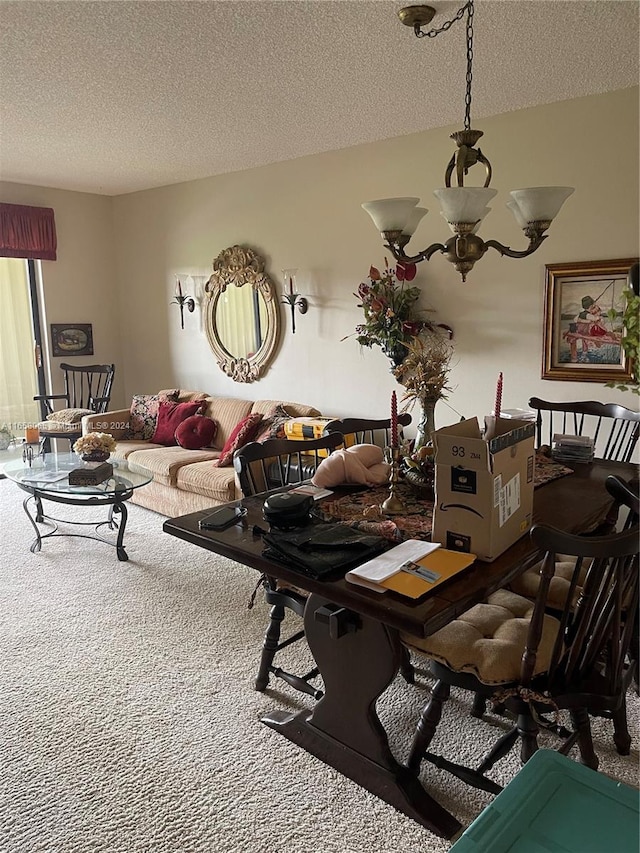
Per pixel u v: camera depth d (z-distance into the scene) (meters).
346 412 4.68
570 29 2.51
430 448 2.21
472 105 3.46
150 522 4.46
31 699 2.42
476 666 1.70
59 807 1.89
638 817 0.95
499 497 1.67
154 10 2.34
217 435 4.96
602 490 2.32
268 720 2.26
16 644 2.81
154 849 1.74
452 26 2.48
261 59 2.81
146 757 2.10
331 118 3.69
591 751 1.85
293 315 4.88
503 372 3.83
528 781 1.02
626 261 3.27
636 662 1.98
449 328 4.02
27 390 6.33
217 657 2.70
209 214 5.39
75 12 2.36
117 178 5.40
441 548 1.74
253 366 5.21
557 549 1.47
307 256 4.72
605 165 3.30
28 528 4.36
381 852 1.73
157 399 5.36
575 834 0.91
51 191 5.84
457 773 1.84
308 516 1.93
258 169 4.94
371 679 1.90
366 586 1.58
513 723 2.24
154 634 2.89
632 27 2.50
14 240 5.55
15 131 3.94
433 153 3.93
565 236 3.49
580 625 1.63
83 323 6.21
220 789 1.96
